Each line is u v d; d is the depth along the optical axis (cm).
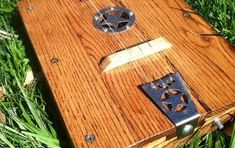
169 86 27
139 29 32
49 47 32
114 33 32
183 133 26
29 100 33
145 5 34
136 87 28
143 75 28
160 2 34
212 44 30
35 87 36
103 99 27
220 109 26
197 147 28
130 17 33
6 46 38
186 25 32
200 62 28
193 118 25
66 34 33
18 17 43
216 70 28
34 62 38
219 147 29
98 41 32
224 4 38
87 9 35
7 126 31
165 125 25
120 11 34
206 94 26
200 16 33
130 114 26
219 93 26
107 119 26
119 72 29
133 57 29
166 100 26
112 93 28
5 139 29
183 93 26
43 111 34
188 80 27
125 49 30
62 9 35
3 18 41
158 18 33
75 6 35
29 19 35
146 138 25
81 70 30
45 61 31
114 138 25
